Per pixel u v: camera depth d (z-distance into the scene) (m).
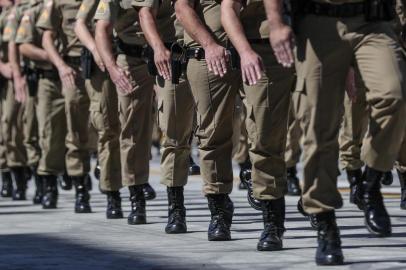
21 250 16.88
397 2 18.66
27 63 26.17
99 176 22.72
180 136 18.64
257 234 18.28
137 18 20.28
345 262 14.06
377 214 14.55
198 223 20.62
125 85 20.22
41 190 28.53
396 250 15.31
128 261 15.16
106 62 20.28
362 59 13.17
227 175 17.14
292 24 13.25
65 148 26.17
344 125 22.09
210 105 16.58
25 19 26.03
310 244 16.44
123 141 20.72
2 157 32.25
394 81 12.99
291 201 25.52
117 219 22.31
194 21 15.87
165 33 19.06
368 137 13.70
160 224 20.84
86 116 24.47
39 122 26.11
